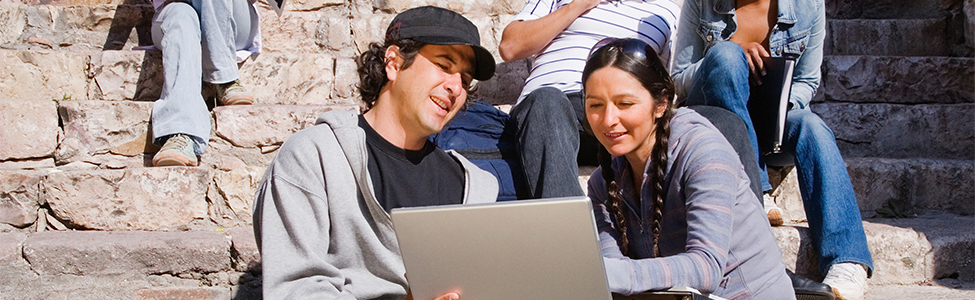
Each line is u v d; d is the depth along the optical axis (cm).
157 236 229
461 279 135
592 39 269
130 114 269
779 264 166
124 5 348
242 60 300
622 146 161
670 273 146
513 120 224
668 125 162
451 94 158
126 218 242
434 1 357
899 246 238
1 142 258
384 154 160
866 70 331
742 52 230
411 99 157
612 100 159
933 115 312
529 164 210
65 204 239
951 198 276
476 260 132
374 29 339
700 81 236
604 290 129
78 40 345
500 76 333
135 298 218
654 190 163
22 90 285
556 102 213
